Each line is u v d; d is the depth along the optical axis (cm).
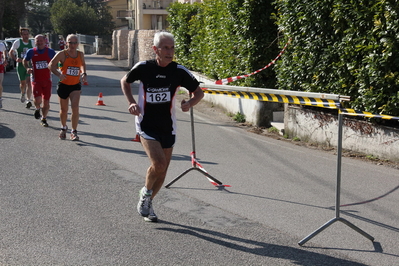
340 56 825
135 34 3241
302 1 920
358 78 801
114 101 1488
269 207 555
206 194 602
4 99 1398
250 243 451
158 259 412
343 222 460
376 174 702
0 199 557
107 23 8131
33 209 528
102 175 675
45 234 460
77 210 530
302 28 921
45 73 1015
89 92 1706
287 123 989
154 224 495
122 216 516
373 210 551
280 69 1023
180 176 637
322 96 465
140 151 832
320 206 561
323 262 413
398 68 748
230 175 692
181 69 479
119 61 4134
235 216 524
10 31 5944
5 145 833
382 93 761
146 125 479
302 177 686
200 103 1482
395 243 457
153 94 472
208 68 1536
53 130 989
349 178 682
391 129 766
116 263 402
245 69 1219
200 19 1670
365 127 812
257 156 815
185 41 1888
